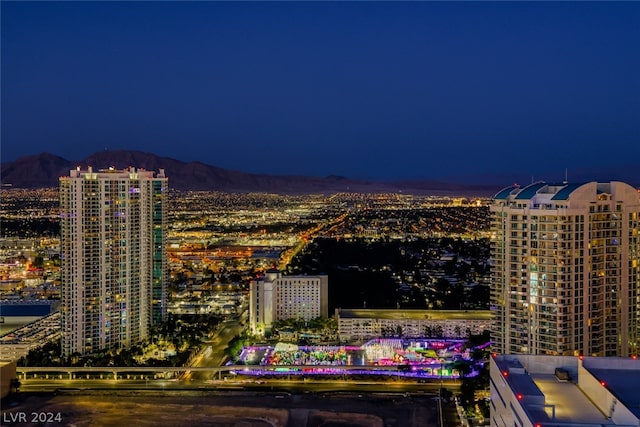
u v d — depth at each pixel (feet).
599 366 593.42
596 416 530.68
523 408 524.11
